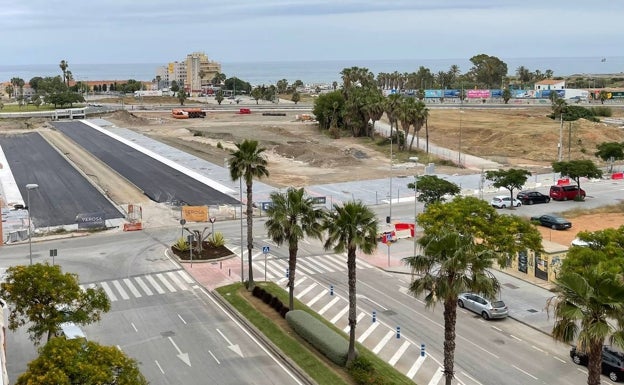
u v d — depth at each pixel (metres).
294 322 44.25
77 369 26.19
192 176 110.50
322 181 107.06
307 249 68.94
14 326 36.34
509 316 48.34
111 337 44.50
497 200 87.12
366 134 162.25
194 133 172.62
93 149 143.38
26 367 39.25
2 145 151.00
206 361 40.59
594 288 27.34
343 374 37.69
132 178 108.62
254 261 64.06
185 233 74.50
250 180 52.78
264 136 166.88
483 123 179.12
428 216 56.03
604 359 37.44
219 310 50.19
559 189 92.44
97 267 61.53
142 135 170.88
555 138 149.88
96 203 90.56
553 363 39.91
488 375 38.19
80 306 36.56
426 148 138.38
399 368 39.12
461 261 30.11
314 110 178.00
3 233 70.50
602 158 114.31
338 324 46.75
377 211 85.56
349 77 174.62
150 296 53.41
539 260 57.25
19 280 34.84
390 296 53.44
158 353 41.84
